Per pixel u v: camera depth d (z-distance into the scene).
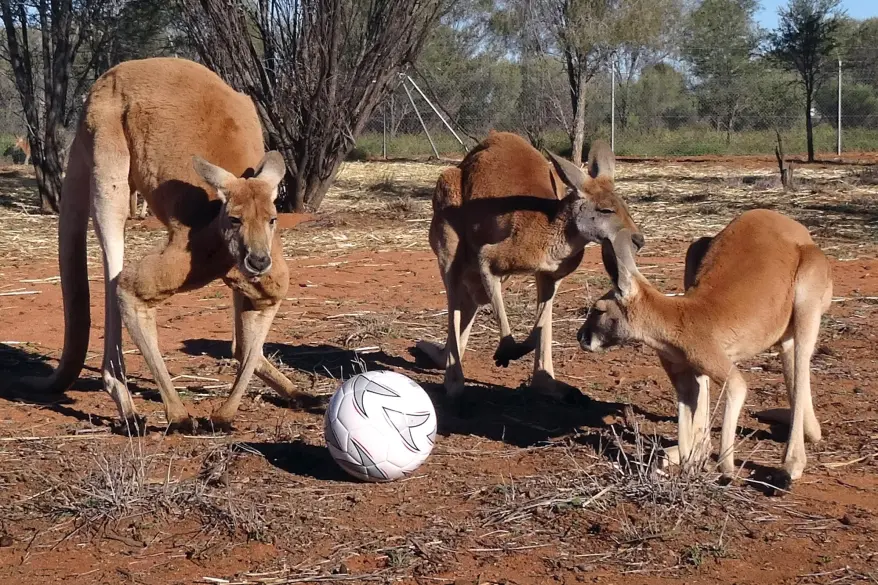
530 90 30.00
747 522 4.59
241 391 5.96
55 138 17.44
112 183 6.13
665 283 10.63
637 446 5.06
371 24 16.64
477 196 6.69
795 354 5.15
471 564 4.19
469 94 31.92
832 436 5.85
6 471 5.24
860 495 4.95
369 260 12.50
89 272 11.53
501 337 6.47
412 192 20.67
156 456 5.44
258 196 5.41
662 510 4.65
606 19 26.27
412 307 9.70
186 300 10.02
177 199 5.75
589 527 4.52
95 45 19.50
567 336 8.46
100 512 4.64
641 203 18.14
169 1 18.89
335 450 5.05
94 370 7.49
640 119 36.28
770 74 39.81
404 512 4.71
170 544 4.40
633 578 4.07
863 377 7.08
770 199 18.33
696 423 5.21
